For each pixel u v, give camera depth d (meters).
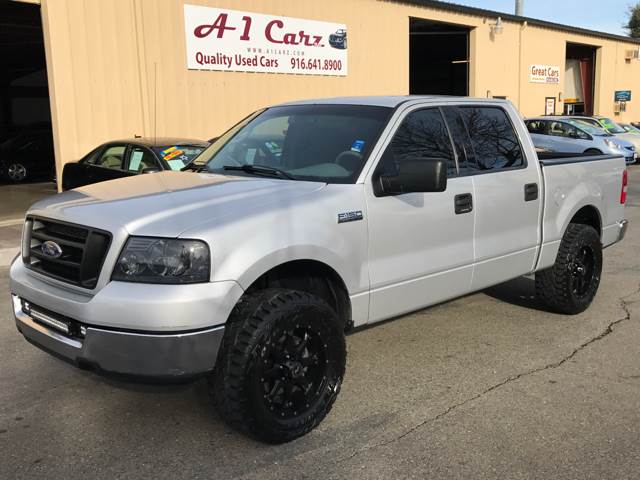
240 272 3.11
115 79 12.27
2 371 4.42
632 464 3.21
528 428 3.59
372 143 3.97
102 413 3.79
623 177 6.28
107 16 12.02
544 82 25.06
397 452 3.34
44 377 4.32
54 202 3.64
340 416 3.75
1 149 17.36
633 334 5.18
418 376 4.34
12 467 3.20
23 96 29.06
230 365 3.14
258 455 3.31
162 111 13.01
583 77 29.94
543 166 5.21
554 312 5.74
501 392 4.08
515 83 23.52
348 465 3.21
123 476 3.12
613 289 6.59
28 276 3.58
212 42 13.55
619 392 4.07
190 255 3.00
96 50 11.95
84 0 11.69
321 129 4.28
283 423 3.34
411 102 4.34
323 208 3.55
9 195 14.37
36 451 3.36
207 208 3.26
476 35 21.33
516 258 4.95
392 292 3.98
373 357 4.70
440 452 3.33
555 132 19.33
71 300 3.14
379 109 4.26
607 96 30.22
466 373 4.39
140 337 2.94
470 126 4.71
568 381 4.25
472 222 4.49
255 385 3.17
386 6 17.47
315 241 3.44
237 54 14.03
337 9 16.09
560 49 25.75
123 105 12.45
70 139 11.81
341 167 3.93
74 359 3.14
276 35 14.72
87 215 3.26
